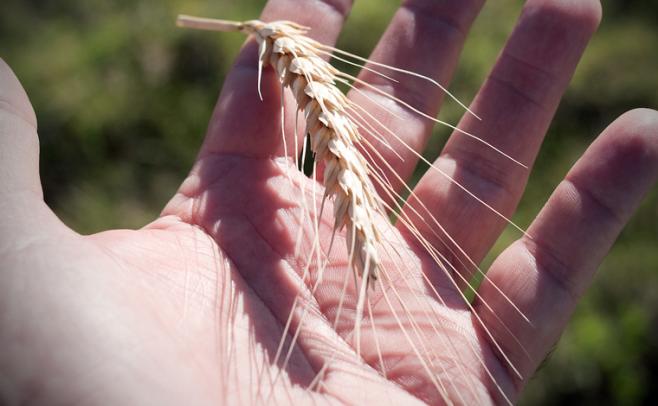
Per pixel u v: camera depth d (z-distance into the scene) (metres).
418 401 0.17
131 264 0.17
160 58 0.35
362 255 0.17
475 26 0.37
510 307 0.19
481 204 0.21
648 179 0.19
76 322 0.16
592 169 0.19
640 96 0.35
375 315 0.19
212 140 0.21
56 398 0.16
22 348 0.16
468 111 0.22
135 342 0.16
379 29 0.36
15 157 0.17
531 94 0.21
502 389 0.19
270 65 0.21
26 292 0.16
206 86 0.35
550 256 0.19
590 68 0.36
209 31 0.35
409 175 0.23
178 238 0.19
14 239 0.16
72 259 0.16
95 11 0.37
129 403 0.15
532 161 0.22
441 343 0.19
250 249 0.20
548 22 0.21
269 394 0.17
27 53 0.36
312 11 0.24
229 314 0.18
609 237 0.19
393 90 0.23
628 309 0.30
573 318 0.30
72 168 0.33
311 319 0.19
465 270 0.21
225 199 0.20
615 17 0.38
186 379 0.16
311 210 0.20
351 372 0.18
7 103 0.18
